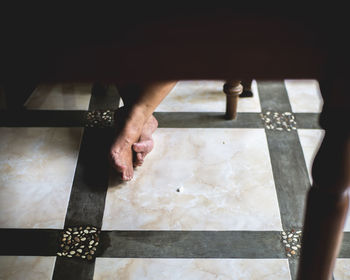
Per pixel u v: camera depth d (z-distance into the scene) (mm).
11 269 1442
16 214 1606
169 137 1906
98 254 1488
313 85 2201
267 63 534
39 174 1754
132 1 512
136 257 1478
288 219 1588
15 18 511
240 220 1585
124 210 1623
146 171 1759
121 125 1679
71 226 1570
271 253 1486
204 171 1762
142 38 519
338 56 527
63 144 1884
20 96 2031
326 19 504
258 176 1745
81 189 1698
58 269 1444
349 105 589
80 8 509
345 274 1425
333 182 781
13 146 1870
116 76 551
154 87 1619
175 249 1498
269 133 1932
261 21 505
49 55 532
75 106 2070
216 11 505
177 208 1627
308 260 924
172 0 512
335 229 856
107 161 1808
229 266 1450
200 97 2121
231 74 542
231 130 1943
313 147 1867
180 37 517
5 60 536
